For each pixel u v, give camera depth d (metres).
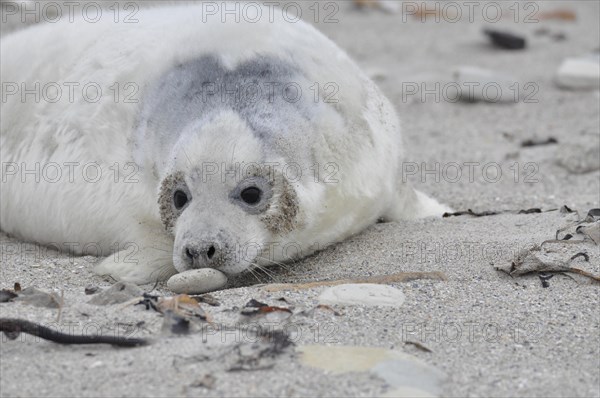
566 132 35.16
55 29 25.08
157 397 13.48
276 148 19.09
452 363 14.94
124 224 21.33
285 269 20.44
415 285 18.47
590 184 29.00
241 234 18.66
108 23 24.00
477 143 34.28
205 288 18.42
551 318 16.84
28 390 13.73
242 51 20.56
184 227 18.62
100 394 13.59
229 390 13.67
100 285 19.42
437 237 21.80
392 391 13.79
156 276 20.38
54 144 22.58
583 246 20.34
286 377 14.09
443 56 47.69
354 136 21.09
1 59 24.88
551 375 14.61
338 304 17.33
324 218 20.69
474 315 16.95
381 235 22.39
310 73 20.69
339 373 14.28
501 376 14.53
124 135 21.38
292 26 21.84
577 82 41.25
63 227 22.28
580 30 53.38
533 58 46.97
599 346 15.73
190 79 20.41
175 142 19.58
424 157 32.59
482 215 24.20
